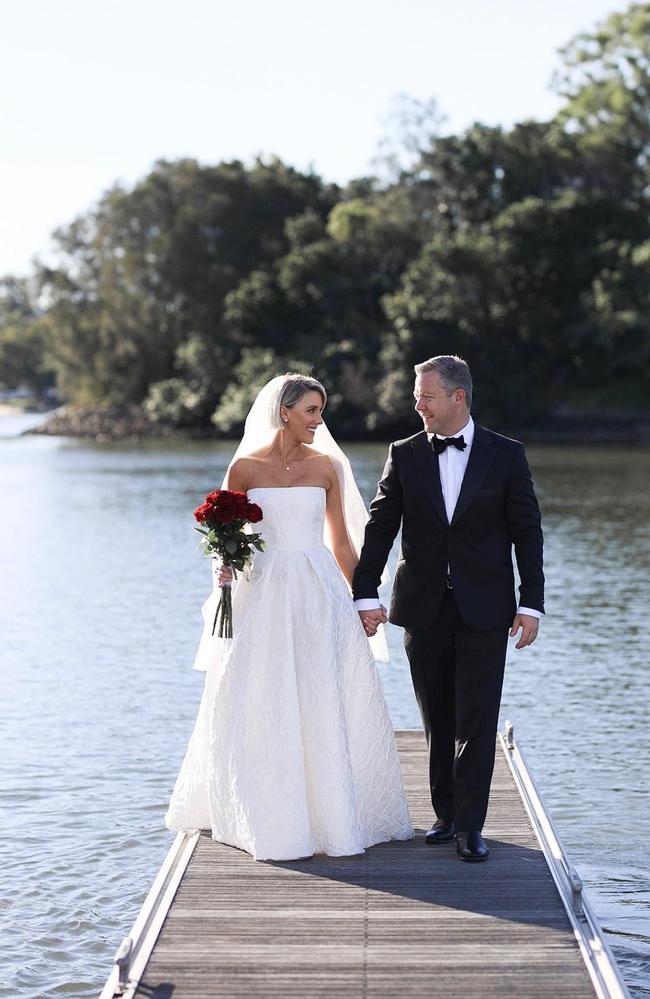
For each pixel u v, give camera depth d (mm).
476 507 7398
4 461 75375
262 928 6652
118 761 12398
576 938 6496
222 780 7871
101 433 111000
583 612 21016
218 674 8008
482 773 7582
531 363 92438
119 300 114875
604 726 13789
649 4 103938
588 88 105000
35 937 8391
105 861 9742
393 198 100375
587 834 10367
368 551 7816
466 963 6242
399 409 86562
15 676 16375
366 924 6703
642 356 88938
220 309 112688
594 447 81625
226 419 99375
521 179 97438
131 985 5980
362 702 7945
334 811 7695
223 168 116625
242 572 7883
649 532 32906
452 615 7516
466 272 87812
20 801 11172
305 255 98062
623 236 90625
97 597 23094
